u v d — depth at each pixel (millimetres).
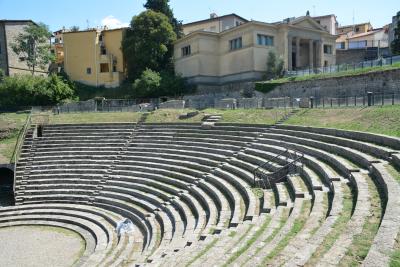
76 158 31938
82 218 24047
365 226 9141
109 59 65250
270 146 23031
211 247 11797
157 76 55594
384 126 19672
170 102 42438
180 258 11672
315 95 38312
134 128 35375
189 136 30922
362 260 7387
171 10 67625
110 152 31641
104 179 28156
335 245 8156
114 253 17547
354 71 36656
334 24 82875
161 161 27906
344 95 35156
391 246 7398
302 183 16250
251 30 51250
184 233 16469
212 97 49281
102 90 63625
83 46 65812
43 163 31906
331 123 23891
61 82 55375
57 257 18672
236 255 9883
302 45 60031
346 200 11883
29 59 62094
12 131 38750
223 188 20109
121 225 20875
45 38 64188
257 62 51594
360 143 17094
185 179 24000
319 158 18391
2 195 30703
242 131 28156
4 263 18109
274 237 10203
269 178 18375
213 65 57219
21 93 51500
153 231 19062
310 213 11930
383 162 14203
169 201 22234
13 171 31969
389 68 31562
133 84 56750
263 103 35375
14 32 62812
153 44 60562
